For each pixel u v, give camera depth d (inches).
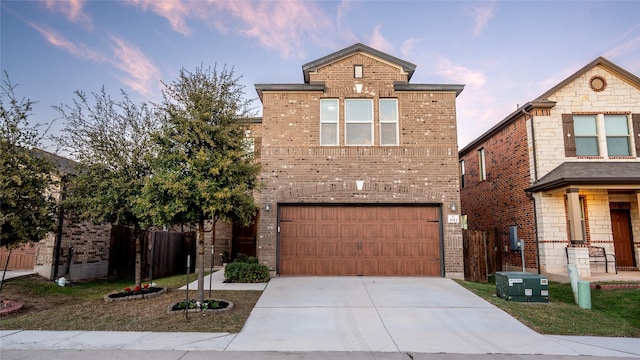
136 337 251.1
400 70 513.3
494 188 668.1
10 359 205.8
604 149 532.4
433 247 480.1
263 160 491.8
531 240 543.2
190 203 316.8
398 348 234.8
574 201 472.1
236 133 347.6
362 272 476.1
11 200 324.8
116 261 570.6
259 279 439.2
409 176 487.5
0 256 491.2
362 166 489.4
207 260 601.9
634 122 536.4
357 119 506.6
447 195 484.1
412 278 460.1
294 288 405.1
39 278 455.5
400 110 502.0
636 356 222.7
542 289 366.3
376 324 287.9
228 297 366.3
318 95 506.0
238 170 331.0
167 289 409.7
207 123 331.9
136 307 331.3
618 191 530.9
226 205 312.2
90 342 239.5
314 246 480.4
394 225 483.8
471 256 508.7
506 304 350.3
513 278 368.2
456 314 315.9
